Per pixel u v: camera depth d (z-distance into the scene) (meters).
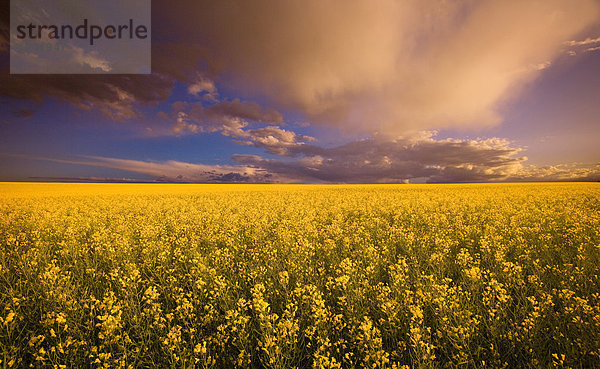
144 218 13.66
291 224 11.53
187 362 3.42
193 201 24.72
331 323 4.21
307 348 3.98
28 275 5.89
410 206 16.45
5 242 8.77
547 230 9.16
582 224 9.38
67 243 8.19
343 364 3.77
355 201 20.16
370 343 3.32
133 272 5.12
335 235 9.33
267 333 3.61
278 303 5.16
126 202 22.67
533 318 3.70
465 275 5.44
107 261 7.17
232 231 9.86
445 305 4.00
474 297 4.60
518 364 3.50
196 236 9.48
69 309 4.16
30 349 3.60
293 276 6.14
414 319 3.87
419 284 5.06
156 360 3.71
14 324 3.85
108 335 3.55
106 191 41.28
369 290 5.09
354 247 8.34
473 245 8.27
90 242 9.26
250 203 20.92
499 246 7.24
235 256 7.78
